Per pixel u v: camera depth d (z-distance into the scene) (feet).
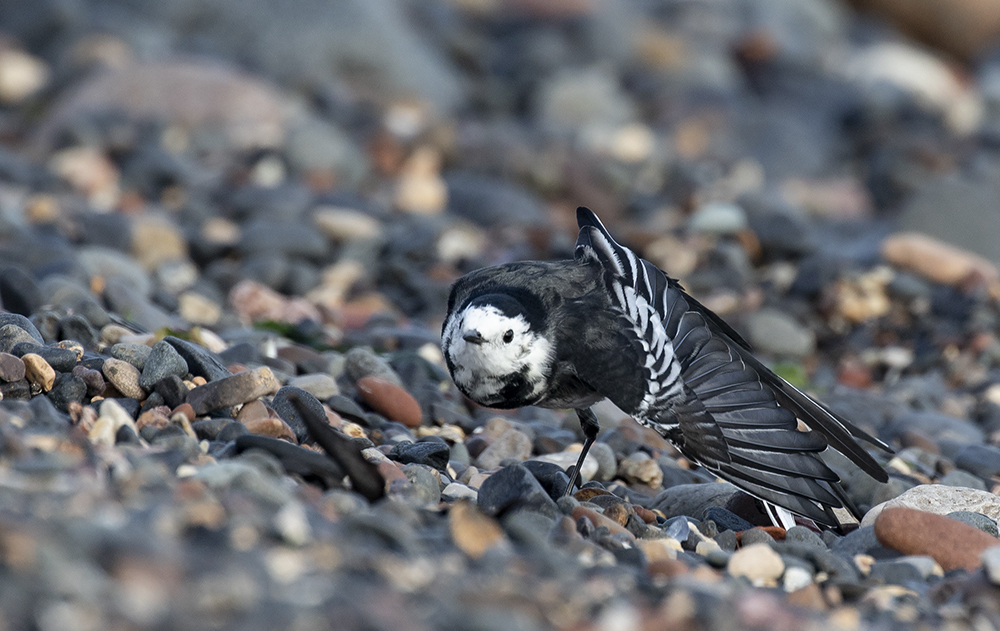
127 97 81.71
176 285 51.72
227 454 22.82
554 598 17.53
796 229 63.10
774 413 25.49
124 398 26.35
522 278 27.89
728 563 21.34
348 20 100.12
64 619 14.02
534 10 118.93
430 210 72.13
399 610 15.94
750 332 52.60
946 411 44.52
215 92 82.17
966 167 94.48
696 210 73.26
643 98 109.70
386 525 18.47
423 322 53.11
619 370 25.84
